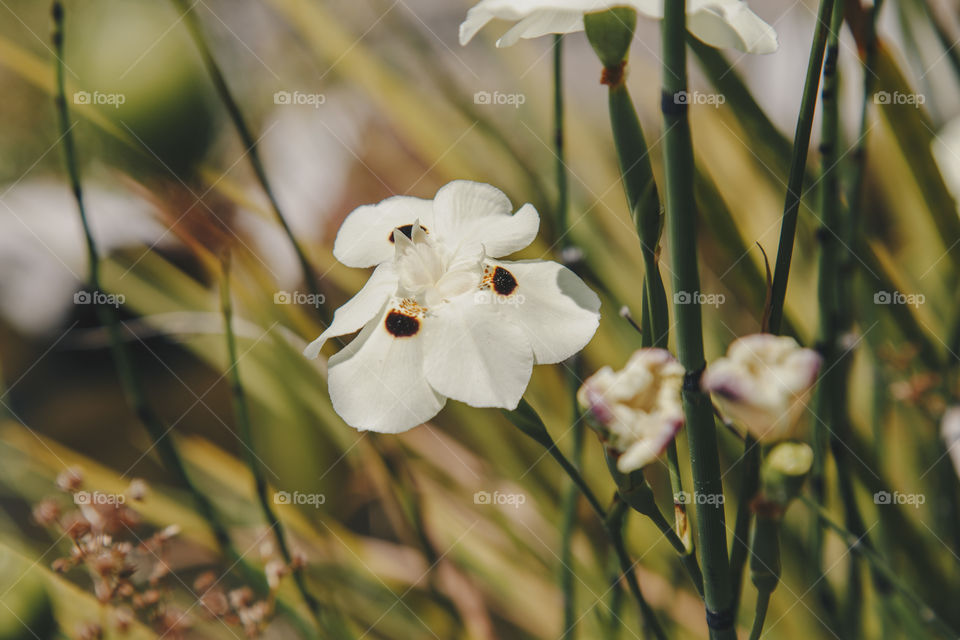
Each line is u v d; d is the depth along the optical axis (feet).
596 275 2.92
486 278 1.78
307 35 3.28
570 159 3.39
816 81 1.62
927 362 2.35
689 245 1.56
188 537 2.86
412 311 1.76
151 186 2.71
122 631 2.04
